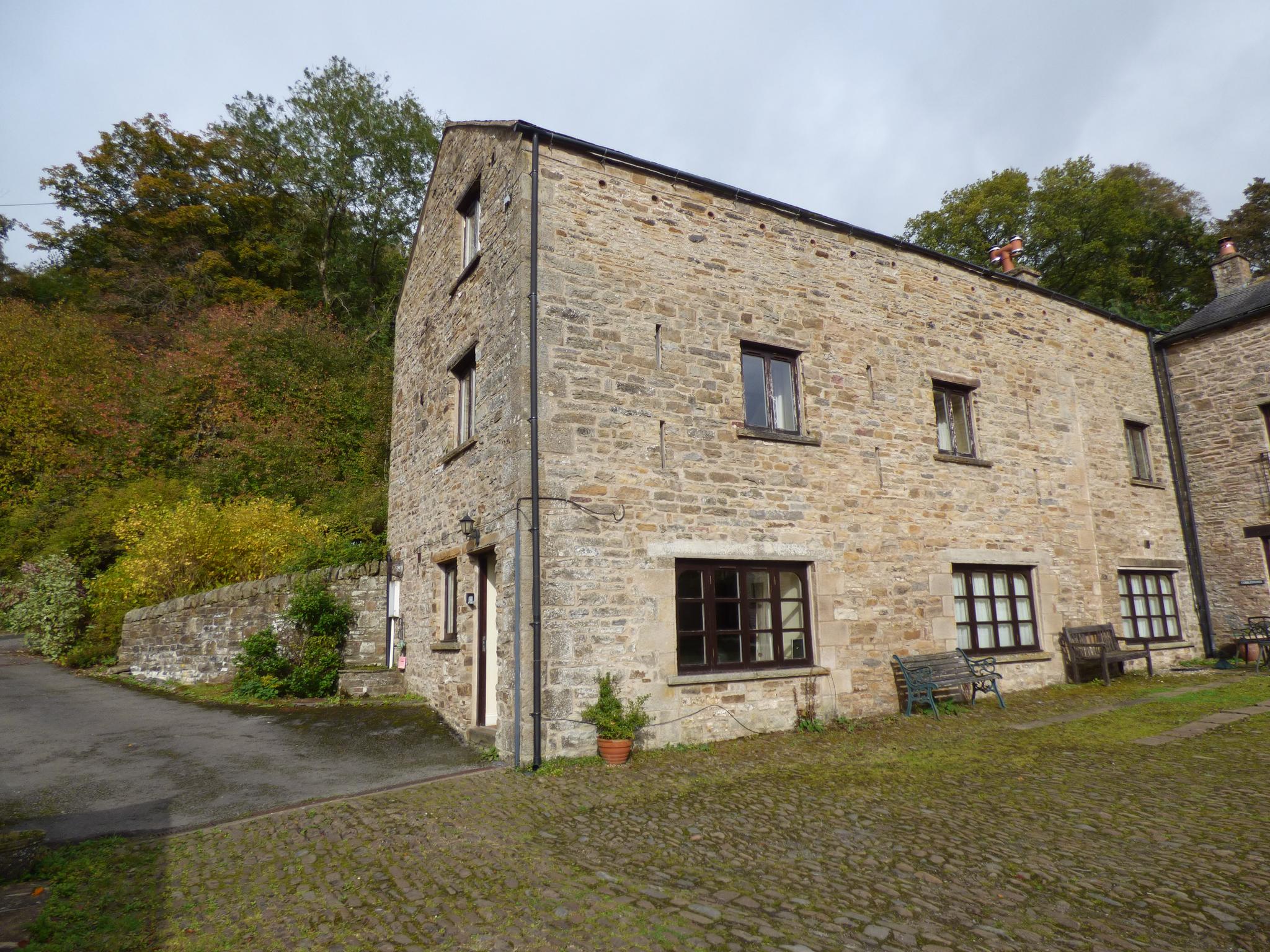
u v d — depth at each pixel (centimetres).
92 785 645
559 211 804
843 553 926
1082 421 1255
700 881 424
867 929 361
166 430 1819
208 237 2467
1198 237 2497
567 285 791
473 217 996
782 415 933
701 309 876
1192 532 1377
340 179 2483
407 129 2588
